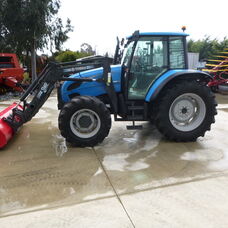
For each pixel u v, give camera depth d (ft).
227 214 6.85
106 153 11.31
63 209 7.07
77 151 11.56
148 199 7.55
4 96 28.02
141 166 9.89
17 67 30.07
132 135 14.14
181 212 6.93
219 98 29.01
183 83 12.47
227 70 32.89
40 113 19.81
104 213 6.88
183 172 9.35
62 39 41.16
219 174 9.18
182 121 13.04
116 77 12.97
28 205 7.27
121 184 8.46
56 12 39.29
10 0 33.04
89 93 13.14
